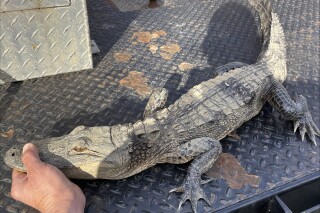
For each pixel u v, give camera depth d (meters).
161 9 0.77
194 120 0.46
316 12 0.78
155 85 0.57
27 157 0.37
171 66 0.61
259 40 0.69
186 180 0.42
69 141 0.40
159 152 0.44
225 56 0.64
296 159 0.47
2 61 0.52
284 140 0.50
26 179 0.38
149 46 0.66
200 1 0.81
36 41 0.53
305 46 0.68
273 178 0.44
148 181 0.43
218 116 0.47
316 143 0.49
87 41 0.56
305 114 0.52
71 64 0.57
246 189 0.42
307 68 0.62
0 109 0.51
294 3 0.81
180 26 0.72
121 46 0.65
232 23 0.74
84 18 0.54
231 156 0.47
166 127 0.44
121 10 0.81
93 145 0.40
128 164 0.41
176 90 0.56
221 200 0.41
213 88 0.51
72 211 0.35
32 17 0.50
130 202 0.41
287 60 0.64
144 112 0.51
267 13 0.70
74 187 0.38
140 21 0.73
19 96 0.53
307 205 0.46
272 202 0.42
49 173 0.37
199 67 0.61
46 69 0.56
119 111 0.52
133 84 0.57
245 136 0.50
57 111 0.51
